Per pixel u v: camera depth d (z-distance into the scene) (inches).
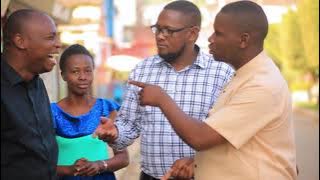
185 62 141.8
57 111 136.0
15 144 98.1
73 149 135.4
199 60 141.6
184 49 141.0
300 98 1583.4
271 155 109.1
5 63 100.7
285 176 111.6
